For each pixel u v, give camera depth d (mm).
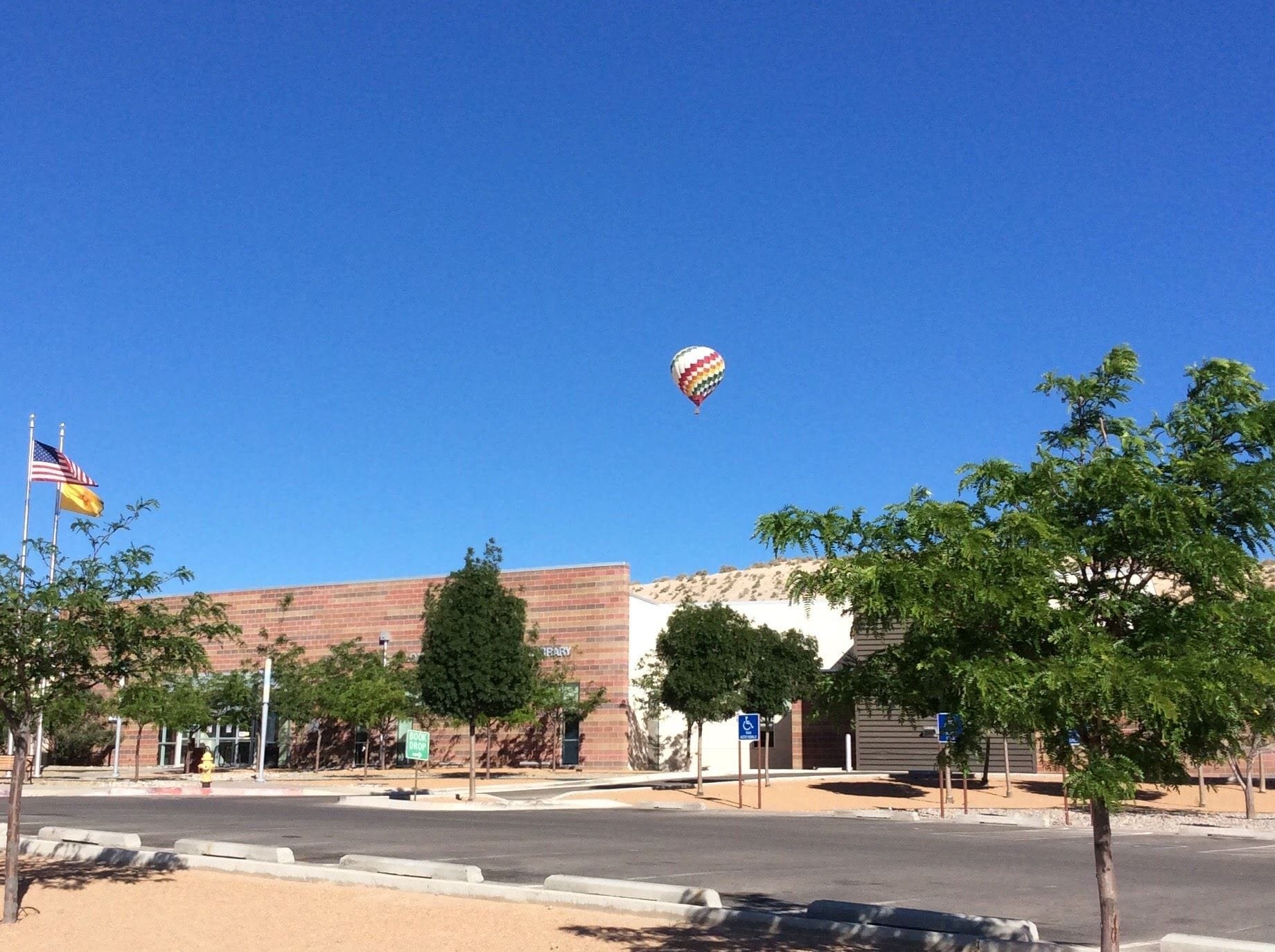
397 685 46969
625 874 16484
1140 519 7676
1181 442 8312
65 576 12898
